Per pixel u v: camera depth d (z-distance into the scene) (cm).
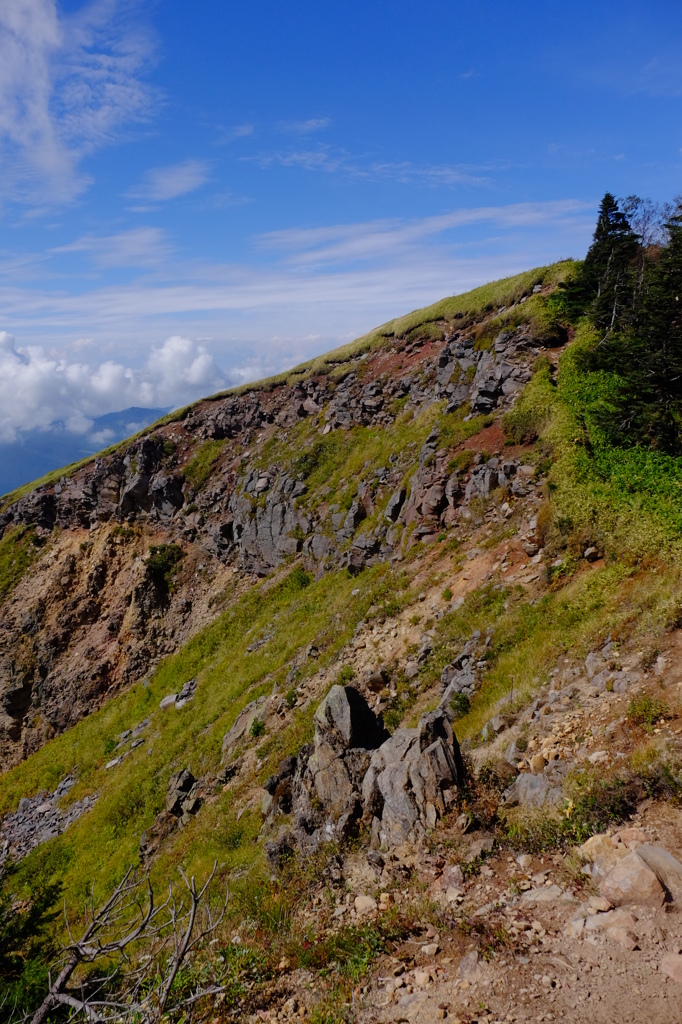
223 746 2281
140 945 1232
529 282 3700
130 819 2333
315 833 1209
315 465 3947
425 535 2584
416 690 1772
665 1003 574
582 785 929
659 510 1719
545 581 1791
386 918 838
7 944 1728
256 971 854
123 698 3775
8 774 3691
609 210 3341
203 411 5069
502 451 2555
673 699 1023
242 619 3569
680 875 708
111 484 4853
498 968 678
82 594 4456
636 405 2284
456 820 982
